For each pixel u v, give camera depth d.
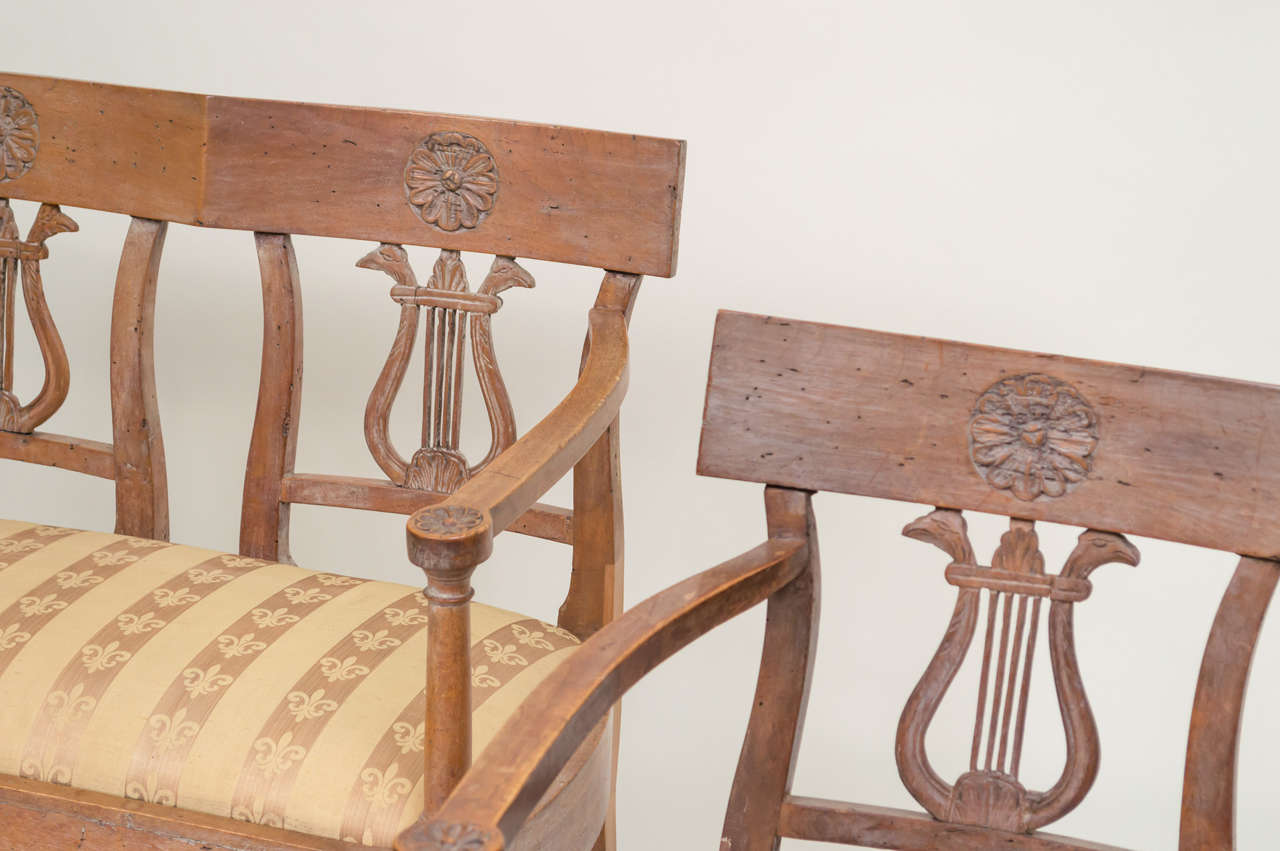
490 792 0.85
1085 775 1.26
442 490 1.65
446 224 1.61
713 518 2.19
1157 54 1.92
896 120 2.01
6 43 2.23
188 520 2.37
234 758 1.24
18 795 1.26
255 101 1.62
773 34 2.01
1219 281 1.96
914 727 1.30
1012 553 1.28
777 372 1.31
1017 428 1.27
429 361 1.64
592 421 1.31
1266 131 1.91
